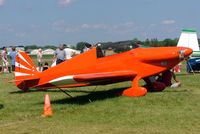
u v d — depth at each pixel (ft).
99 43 39.27
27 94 41.65
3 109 32.17
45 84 38.24
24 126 25.54
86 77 33.88
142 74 38.68
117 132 23.34
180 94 37.42
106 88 44.83
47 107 29.22
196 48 71.46
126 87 44.62
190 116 27.17
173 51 38.60
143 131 23.40
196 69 71.77
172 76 45.62
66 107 32.32
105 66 38.63
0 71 87.56
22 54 42.04
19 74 42.01
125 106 31.76
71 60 38.88
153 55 38.65
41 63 89.40
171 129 23.68
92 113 29.40
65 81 34.91
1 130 24.45
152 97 35.70
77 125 25.57
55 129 24.50
